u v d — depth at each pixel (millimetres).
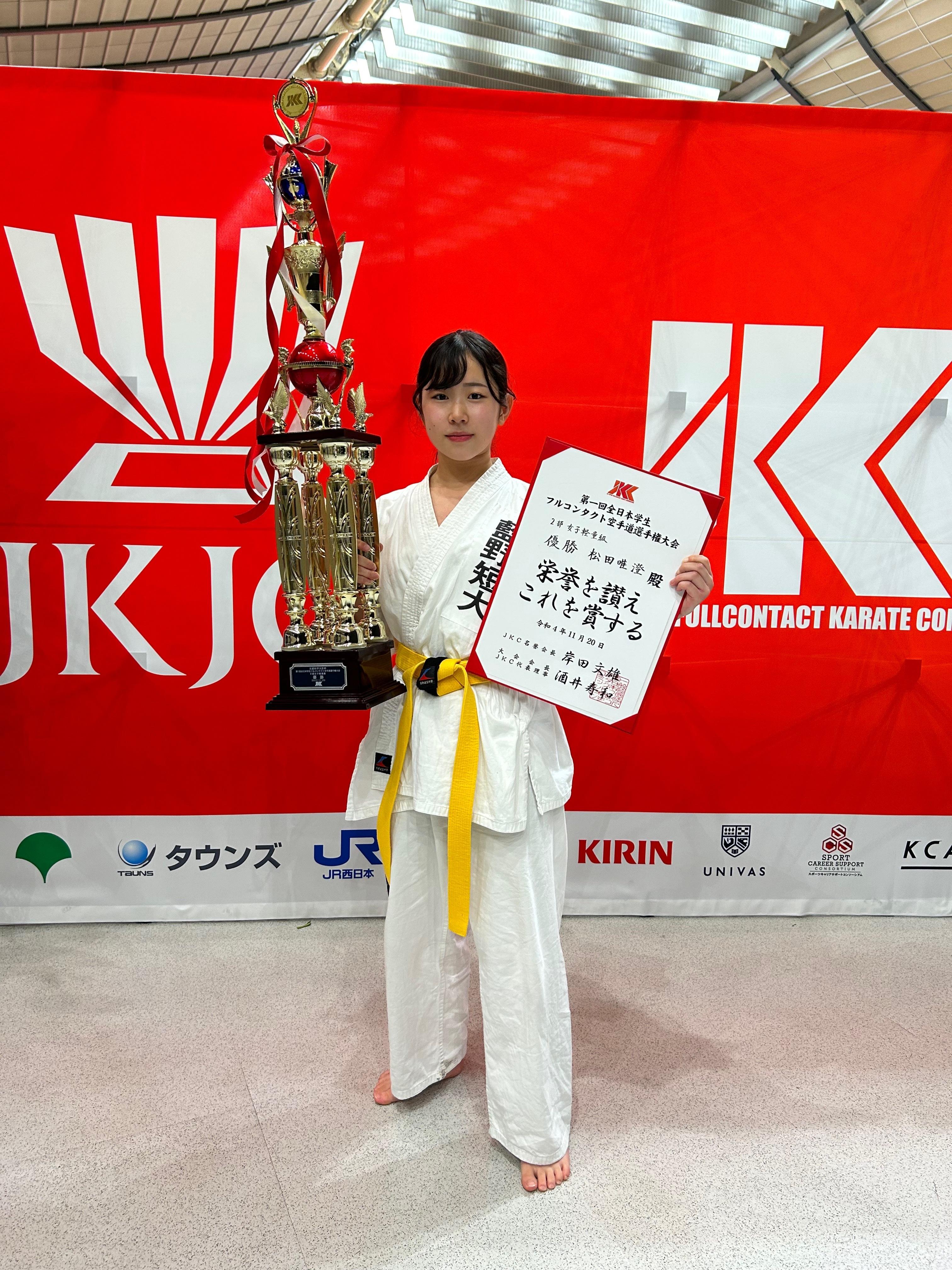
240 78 1894
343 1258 1146
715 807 2201
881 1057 1610
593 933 2129
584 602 1255
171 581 2068
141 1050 1611
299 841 2162
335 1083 1523
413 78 4070
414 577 1293
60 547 2039
